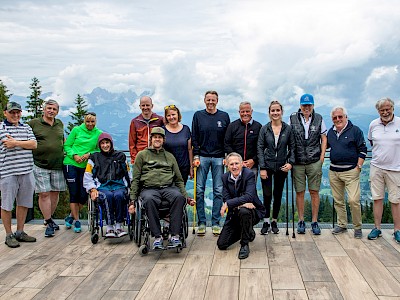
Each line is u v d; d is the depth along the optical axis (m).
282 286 3.43
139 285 3.48
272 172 4.89
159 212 4.39
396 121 4.67
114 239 4.88
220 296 3.24
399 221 4.71
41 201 5.02
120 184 4.82
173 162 4.67
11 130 4.60
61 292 3.34
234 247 4.54
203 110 5.05
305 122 4.88
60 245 4.65
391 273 3.69
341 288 3.37
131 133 5.05
